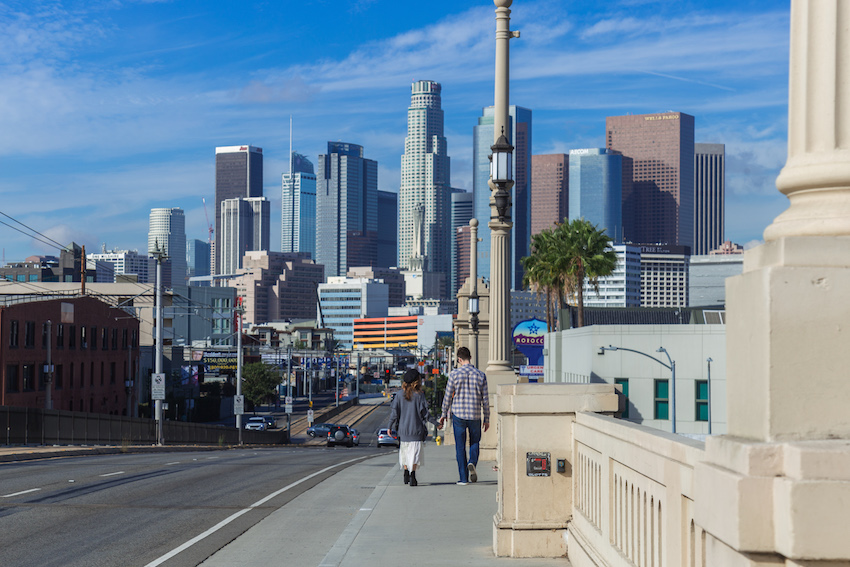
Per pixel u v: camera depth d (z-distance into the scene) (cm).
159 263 4731
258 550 938
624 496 563
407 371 1376
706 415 4388
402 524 1005
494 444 1820
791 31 338
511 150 1413
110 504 1317
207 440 6150
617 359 4612
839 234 309
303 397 16650
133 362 7925
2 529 1082
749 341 317
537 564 756
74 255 19738
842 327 298
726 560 310
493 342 1484
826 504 276
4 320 5366
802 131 329
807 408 297
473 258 2873
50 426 3959
